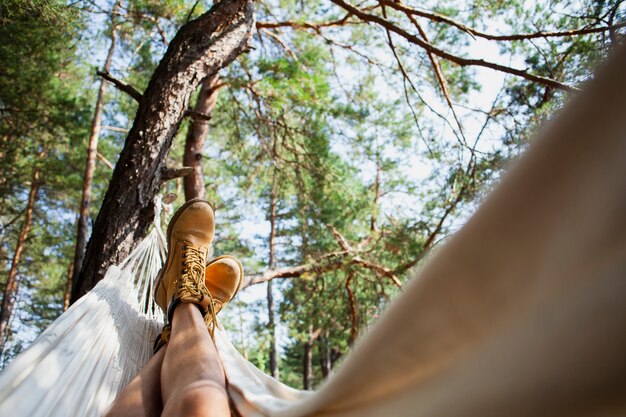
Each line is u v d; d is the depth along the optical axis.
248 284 6.52
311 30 7.01
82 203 9.48
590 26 3.93
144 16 6.62
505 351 0.23
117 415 1.12
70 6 5.45
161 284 1.89
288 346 20.22
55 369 1.11
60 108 8.30
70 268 12.24
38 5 4.90
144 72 9.48
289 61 6.80
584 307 0.20
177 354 1.23
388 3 4.18
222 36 3.23
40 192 12.65
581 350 0.20
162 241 2.18
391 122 8.02
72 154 11.43
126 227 2.59
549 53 4.63
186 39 3.15
